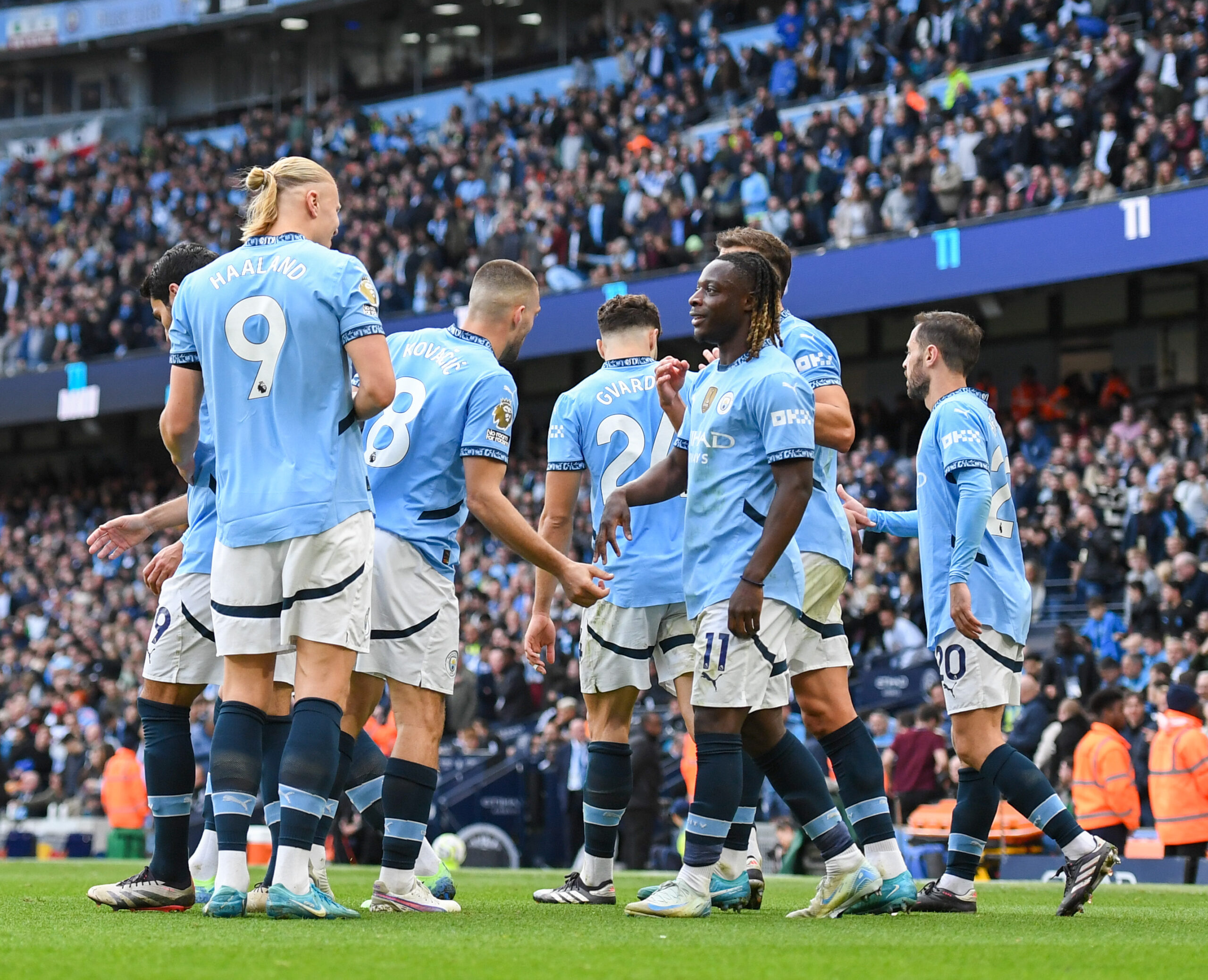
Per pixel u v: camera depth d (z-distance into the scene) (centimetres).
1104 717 1468
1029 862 1418
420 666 712
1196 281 2959
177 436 665
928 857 1549
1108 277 2975
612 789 827
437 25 4903
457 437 721
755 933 569
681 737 1989
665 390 738
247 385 627
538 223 3400
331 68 5116
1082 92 2667
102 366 3797
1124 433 2517
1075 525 2342
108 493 4231
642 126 3709
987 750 750
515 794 2005
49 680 3177
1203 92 2578
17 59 5472
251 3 4966
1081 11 3073
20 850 2509
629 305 888
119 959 446
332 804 717
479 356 732
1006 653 767
